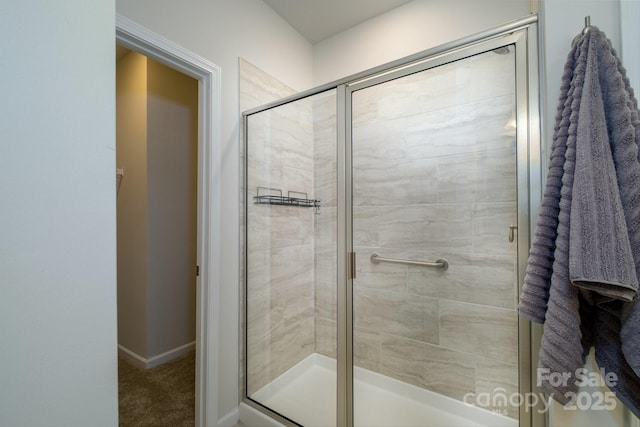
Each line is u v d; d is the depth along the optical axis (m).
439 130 1.63
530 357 1.04
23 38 0.34
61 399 0.36
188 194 2.44
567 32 0.77
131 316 2.25
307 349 1.93
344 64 2.13
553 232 0.68
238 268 1.62
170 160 2.31
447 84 1.59
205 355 1.47
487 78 1.44
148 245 2.16
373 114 1.78
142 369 2.14
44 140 0.35
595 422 0.70
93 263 0.39
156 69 2.23
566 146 0.67
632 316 0.56
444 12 1.74
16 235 0.33
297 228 1.92
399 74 1.41
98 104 0.40
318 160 1.92
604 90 0.63
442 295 1.67
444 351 1.66
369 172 1.83
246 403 1.62
